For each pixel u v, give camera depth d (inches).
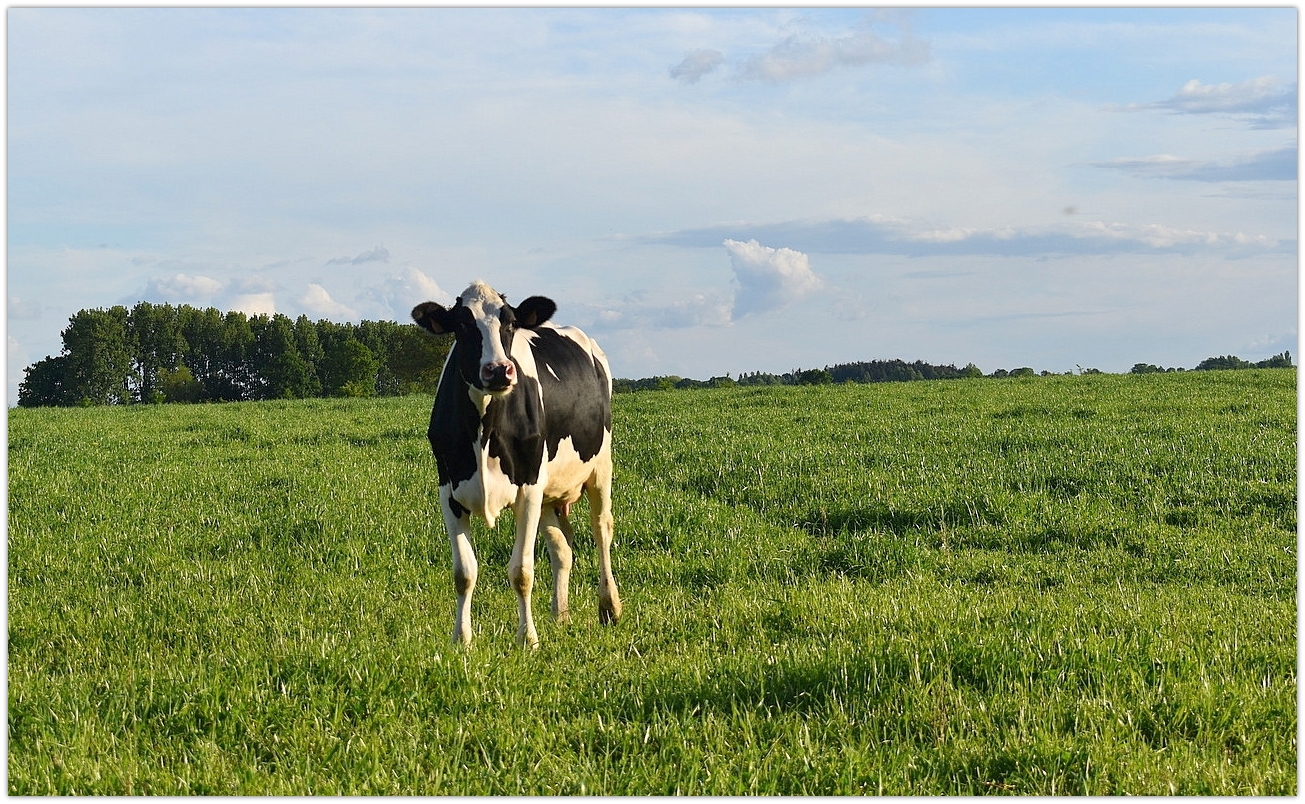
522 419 277.6
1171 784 181.9
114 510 476.7
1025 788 182.9
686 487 543.8
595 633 282.4
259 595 327.6
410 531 418.3
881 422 790.5
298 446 740.0
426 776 187.3
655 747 198.5
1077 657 227.6
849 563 378.3
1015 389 1133.7
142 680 225.5
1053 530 421.7
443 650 233.6
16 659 265.7
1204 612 293.0
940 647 232.8
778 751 193.9
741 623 287.6
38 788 182.5
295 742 197.3
